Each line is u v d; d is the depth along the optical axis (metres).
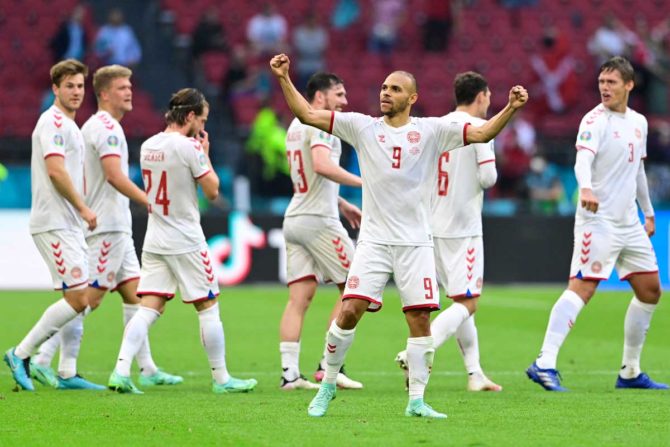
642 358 42.16
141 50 93.69
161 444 22.83
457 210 32.97
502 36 99.00
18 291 66.00
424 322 26.17
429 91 95.06
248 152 77.19
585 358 42.06
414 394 26.47
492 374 37.72
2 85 90.81
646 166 83.88
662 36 99.75
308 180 34.22
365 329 50.75
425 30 96.38
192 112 32.09
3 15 93.50
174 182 31.52
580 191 32.62
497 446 22.33
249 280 69.62
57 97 31.89
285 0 98.31
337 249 34.34
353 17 97.69
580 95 95.12
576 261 33.69
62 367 32.94
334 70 94.62
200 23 88.50
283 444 22.62
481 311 58.72
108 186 33.94
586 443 22.77
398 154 25.78
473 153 32.94
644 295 33.56
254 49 90.62
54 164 31.08
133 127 86.62
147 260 32.12
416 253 25.97
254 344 45.56
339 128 25.84
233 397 30.58
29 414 26.95
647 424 25.41
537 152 82.19
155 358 41.38
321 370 34.56
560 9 101.44
